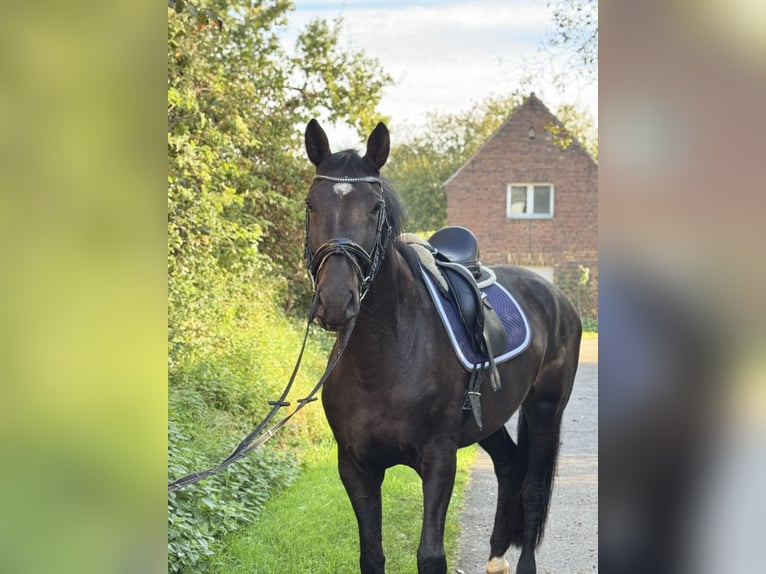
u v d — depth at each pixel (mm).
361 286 3094
